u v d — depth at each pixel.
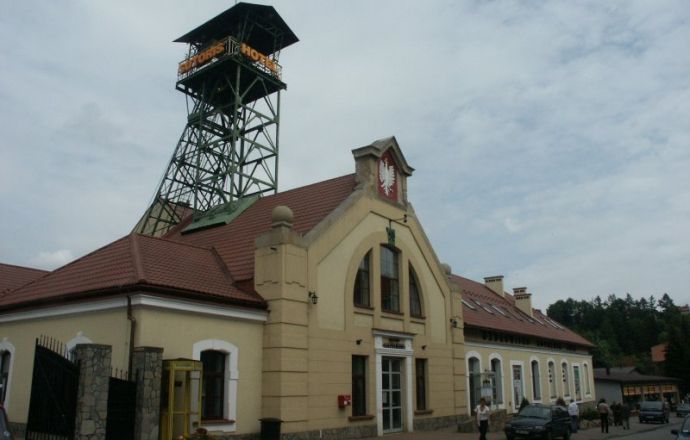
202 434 14.66
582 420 35.91
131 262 17.88
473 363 33.03
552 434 23.89
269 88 34.88
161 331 16.25
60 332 18.03
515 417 24.73
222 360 18.19
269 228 23.11
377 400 22.83
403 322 25.27
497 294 48.22
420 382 26.31
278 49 36.53
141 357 14.70
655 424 42.00
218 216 28.14
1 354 20.42
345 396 21.00
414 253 27.05
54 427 14.15
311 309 20.33
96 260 20.02
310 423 19.48
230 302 18.12
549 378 43.09
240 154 32.75
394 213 25.80
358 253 23.11
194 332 17.14
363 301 23.36
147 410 14.41
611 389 61.28
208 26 35.16
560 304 157.88
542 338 41.53
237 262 21.28
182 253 20.67
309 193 26.12
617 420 37.19
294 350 19.28
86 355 13.70
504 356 36.41
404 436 22.73
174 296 16.55
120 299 16.31
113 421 13.96
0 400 19.28
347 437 20.92
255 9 34.22
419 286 27.09
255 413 18.61
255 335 19.08
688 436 15.90
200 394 16.05
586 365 51.38
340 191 24.83
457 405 28.09
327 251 21.45
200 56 34.09
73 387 13.82
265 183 32.91
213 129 34.44
